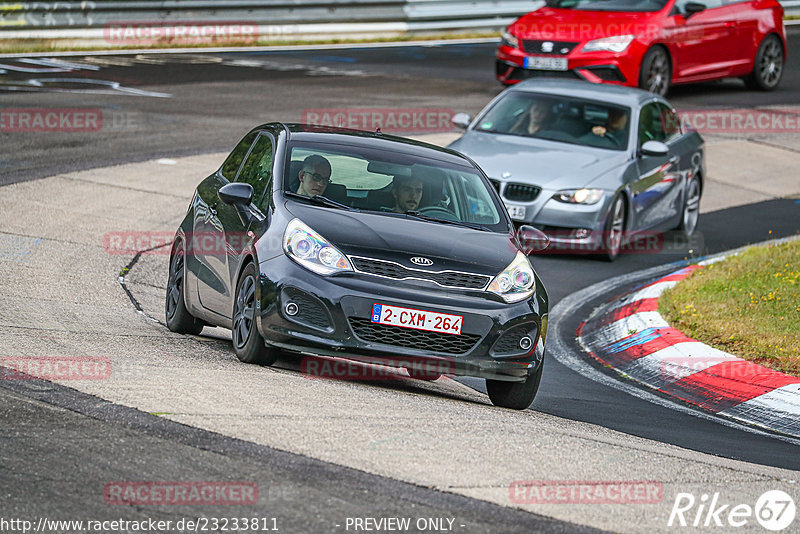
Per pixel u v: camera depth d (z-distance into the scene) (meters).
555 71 71.50
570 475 19.88
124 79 73.88
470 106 70.69
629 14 73.62
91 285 35.41
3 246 38.59
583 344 34.97
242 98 69.75
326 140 29.94
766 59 82.38
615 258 46.34
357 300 25.05
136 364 24.58
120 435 19.28
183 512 16.31
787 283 39.25
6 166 51.09
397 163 29.58
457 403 25.69
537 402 27.73
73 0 83.69
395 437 20.83
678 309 36.06
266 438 19.81
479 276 26.11
